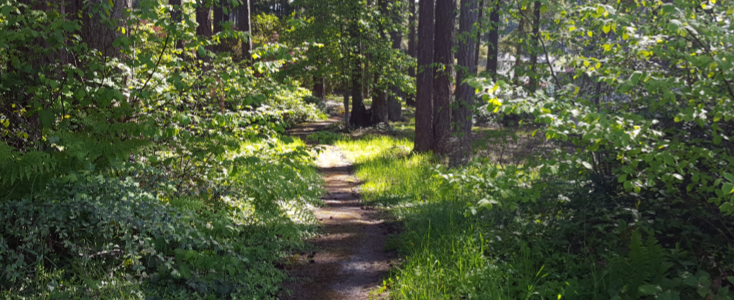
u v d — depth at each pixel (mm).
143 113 5246
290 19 6016
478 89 3369
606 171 5312
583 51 5395
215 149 5320
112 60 4738
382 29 21922
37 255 3656
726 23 3531
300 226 6621
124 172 4797
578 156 4117
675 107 4289
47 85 4371
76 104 4828
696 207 4305
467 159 10781
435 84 13750
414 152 14312
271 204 6441
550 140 5527
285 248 5949
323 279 5020
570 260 4699
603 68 3648
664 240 4703
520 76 5469
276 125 5660
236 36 5191
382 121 23266
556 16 5070
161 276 4141
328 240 6477
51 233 4152
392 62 21094
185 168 5785
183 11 4859
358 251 6012
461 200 7430
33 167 3740
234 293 4270
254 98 5320
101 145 4414
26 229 3732
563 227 5176
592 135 3221
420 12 15742
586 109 3410
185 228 4355
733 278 3291
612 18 3441
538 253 4879
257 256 5328
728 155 3857
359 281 4988
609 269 4191
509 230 5684
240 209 6090
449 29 13617
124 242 4375
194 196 5516
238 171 5891
